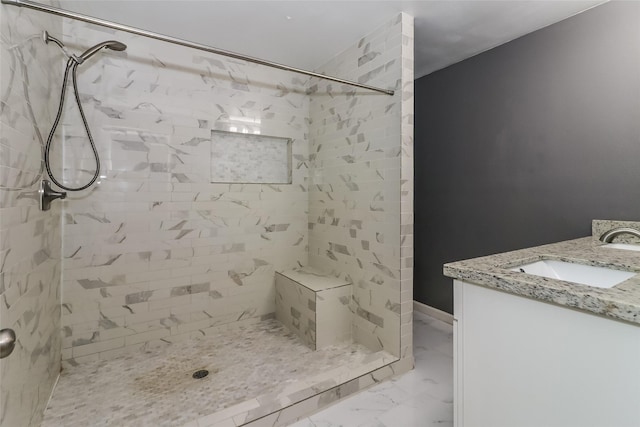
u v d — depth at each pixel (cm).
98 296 205
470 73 245
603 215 176
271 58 256
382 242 207
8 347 75
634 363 66
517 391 87
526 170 211
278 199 273
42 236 152
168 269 228
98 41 201
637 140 163
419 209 291
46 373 160
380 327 209
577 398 75
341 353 214
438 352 220
